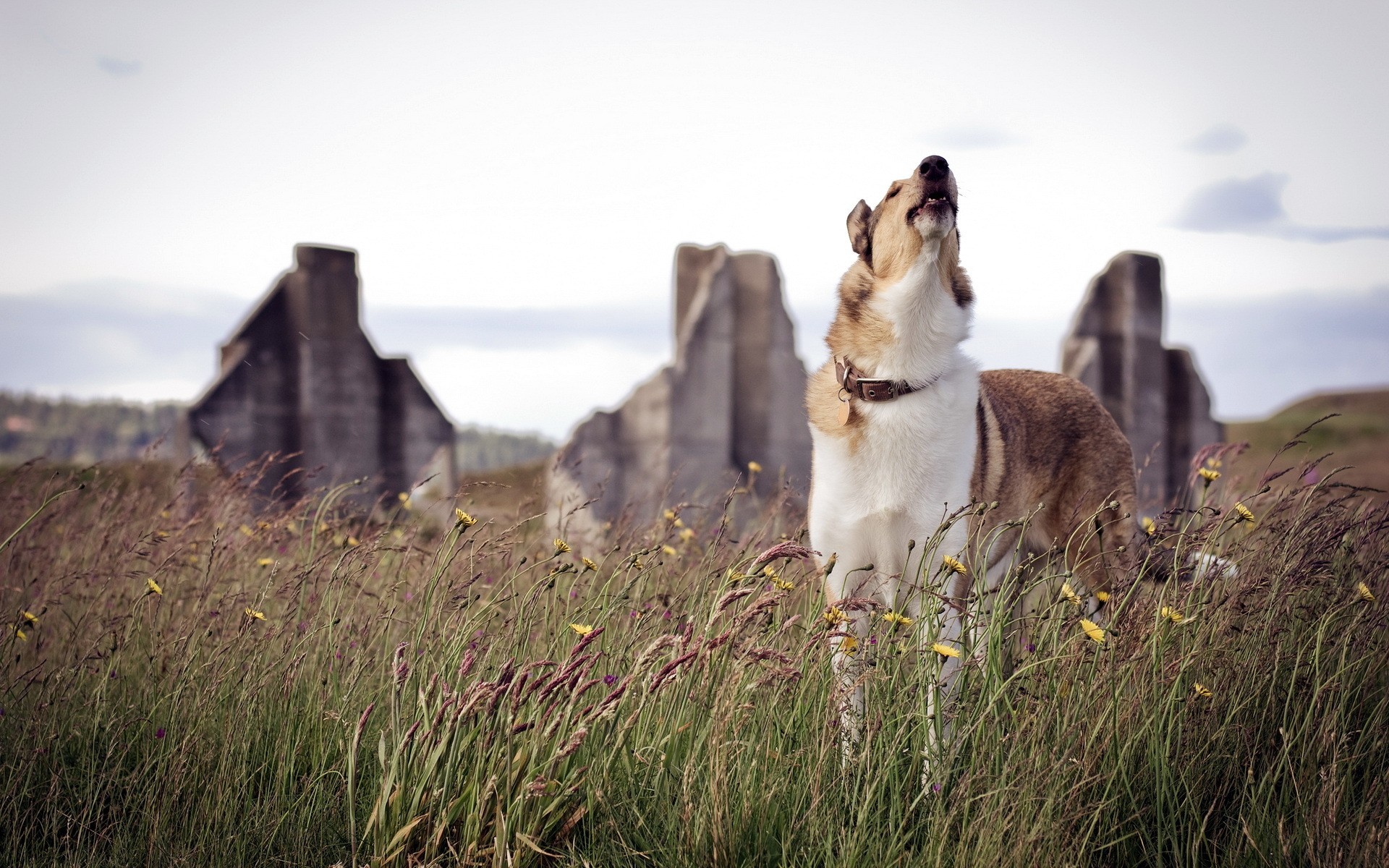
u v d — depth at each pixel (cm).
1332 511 371
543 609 374
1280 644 340
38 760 328
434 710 286
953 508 399
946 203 391
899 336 401
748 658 282
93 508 515
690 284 980
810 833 280
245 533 476
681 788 294
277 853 292
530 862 265
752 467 582
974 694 321
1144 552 388
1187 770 302
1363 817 283
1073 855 273
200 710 333
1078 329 1062
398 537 454
